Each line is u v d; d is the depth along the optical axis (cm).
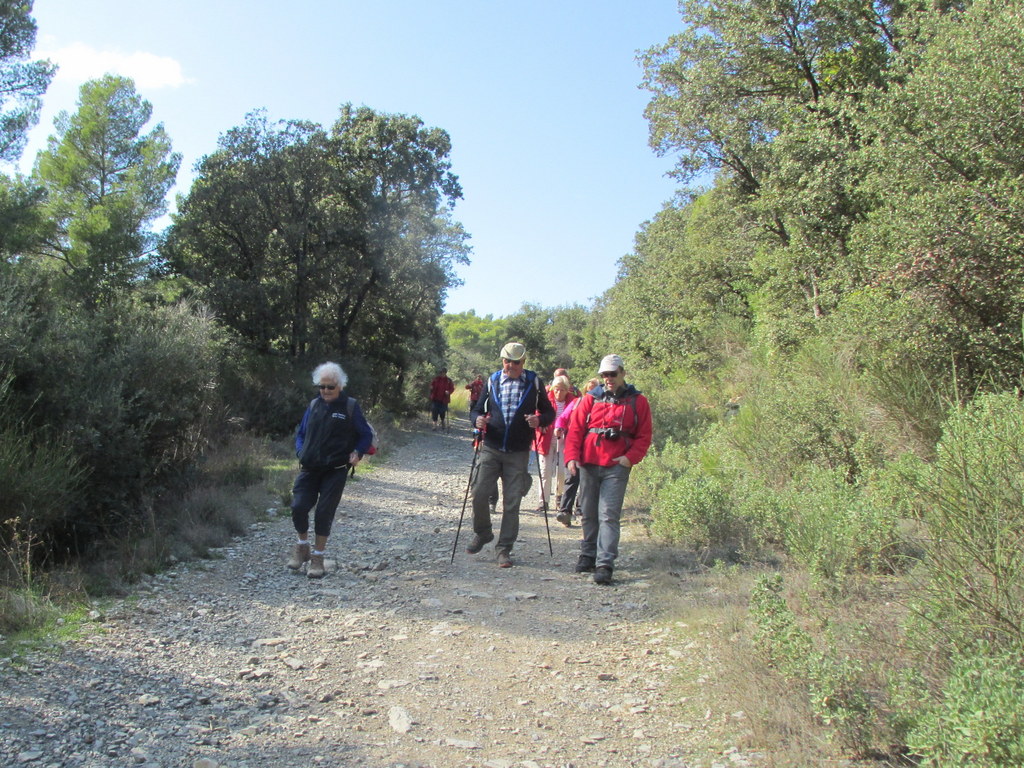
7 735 334
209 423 1156
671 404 1595
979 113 775
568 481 933
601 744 360
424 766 334
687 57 1702
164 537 710
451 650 487
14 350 690
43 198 1752
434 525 921
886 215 883
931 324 781
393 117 2686
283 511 934
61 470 637
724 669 423
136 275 2211
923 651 364
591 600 598
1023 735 255
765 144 1595
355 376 2466
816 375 905
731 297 2130
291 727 369
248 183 2206
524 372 733
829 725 343
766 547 665
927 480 418
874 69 1440
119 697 387
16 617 474
